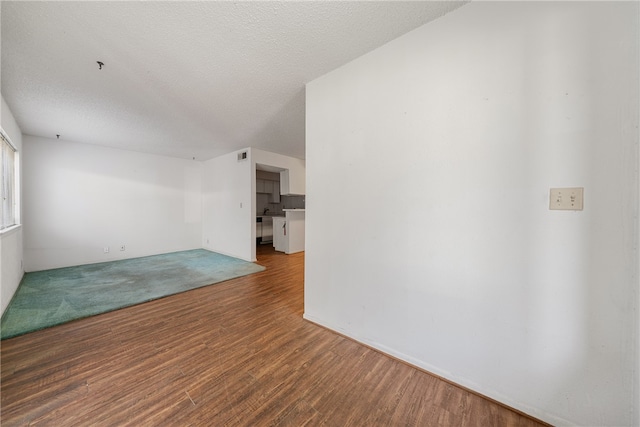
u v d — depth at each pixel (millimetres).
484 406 1303
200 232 5980
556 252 1158
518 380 1266
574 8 1104
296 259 4855
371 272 1821
